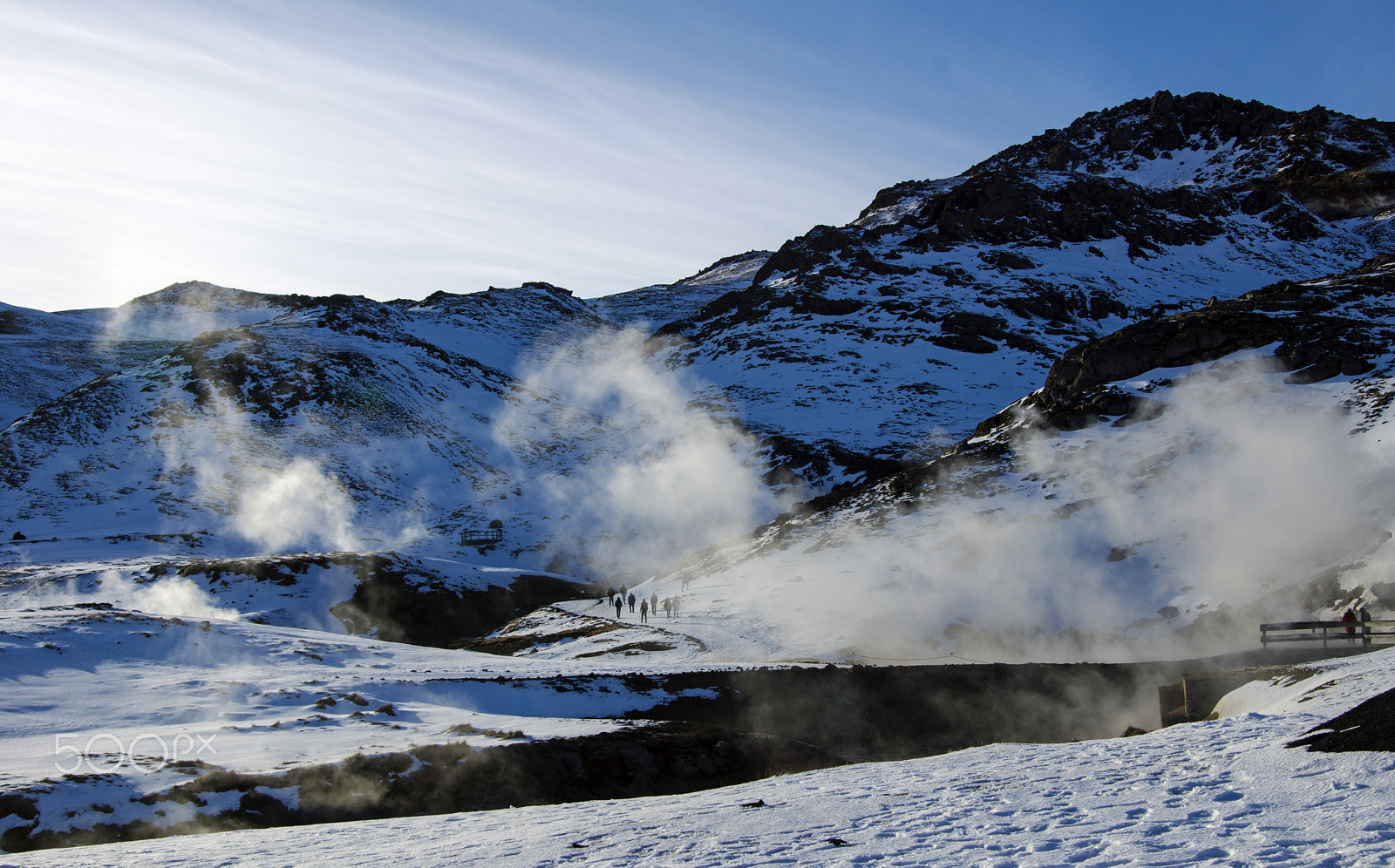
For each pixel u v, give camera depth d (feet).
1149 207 503.20
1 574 202.90
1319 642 81.15
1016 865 24.77
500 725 70.69
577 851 31.71
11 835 46.39
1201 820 27.66
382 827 42.73
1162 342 173.47
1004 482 158.20
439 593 196.85
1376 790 27.89
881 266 446.60
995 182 500.33
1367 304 170.19
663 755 66.18
